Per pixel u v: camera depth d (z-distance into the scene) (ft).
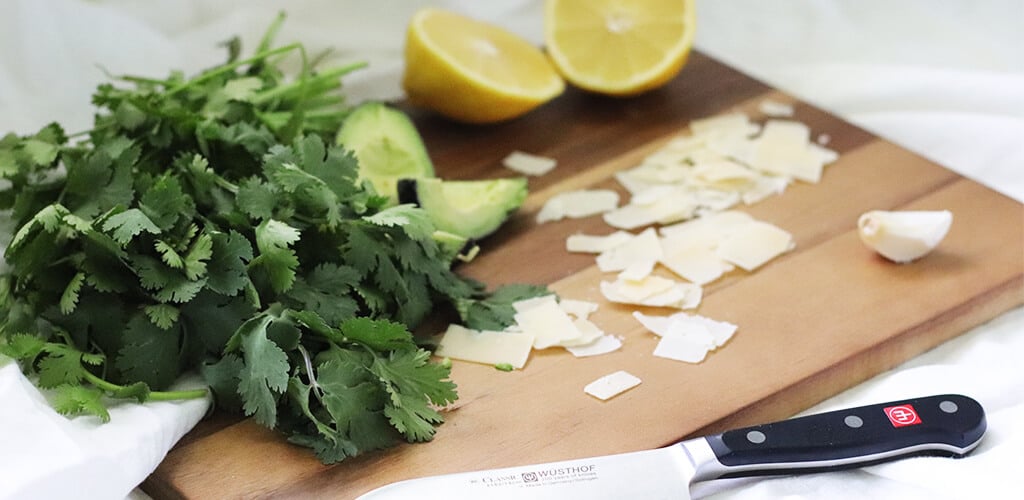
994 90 3.49
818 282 2.82
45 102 3.26
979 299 2.76
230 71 3.05
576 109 3.42
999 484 2.39
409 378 2.49
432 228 2.64
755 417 2.57
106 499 2.36
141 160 2.80
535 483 2.37
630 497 2.36
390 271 2.63
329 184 2.66
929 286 2.80
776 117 3.35
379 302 2.63
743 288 2.82
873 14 3.81
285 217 2.61
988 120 3.40
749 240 2.92
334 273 2.60
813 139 3.25
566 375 2.62
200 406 2.51
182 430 2.48
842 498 2.44
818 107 3.37
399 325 2.48
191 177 2.68
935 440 2.45
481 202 3.00
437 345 2.68
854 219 2.99
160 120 2.80
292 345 2.49
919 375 2.64
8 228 2.78
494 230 2.95
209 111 2.89
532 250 2.95
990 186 3.26
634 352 2.67
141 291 2.56
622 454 2.42
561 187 3.14
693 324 2.73
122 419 2.45
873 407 2.48
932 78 3.52
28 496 2.29
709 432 2.52
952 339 2.77
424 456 2.46
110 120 2.86
